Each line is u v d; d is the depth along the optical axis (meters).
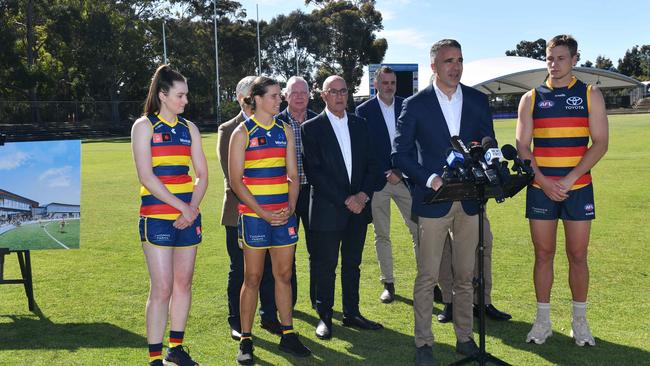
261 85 3.98
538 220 4.23
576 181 4.15
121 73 52.62
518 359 3.96
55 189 5.07
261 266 4.09
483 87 74.00
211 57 63.00
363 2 74.00
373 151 4.74
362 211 4.65
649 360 3.90
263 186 4.05
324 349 4.27
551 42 4.16
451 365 3.72
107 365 3.96
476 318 4.81
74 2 48.19
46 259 7.04
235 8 66.75
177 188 3.79
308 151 4.57
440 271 4.75
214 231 8.46
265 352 4.23
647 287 5.40
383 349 4.25
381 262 5.35
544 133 4.21
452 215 3.91
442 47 3.84
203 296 5.46
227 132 4.55
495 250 6.88
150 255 3.77
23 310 5.16
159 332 3.79
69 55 49.06
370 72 20.56
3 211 4.98
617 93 75.06
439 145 3.99
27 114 45.81
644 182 11.81
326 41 70.50
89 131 45.22
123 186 13.76
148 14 55.56
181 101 3.77
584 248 4.17
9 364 3.98
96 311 5.12
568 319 4.71
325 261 4.51
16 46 46.31
